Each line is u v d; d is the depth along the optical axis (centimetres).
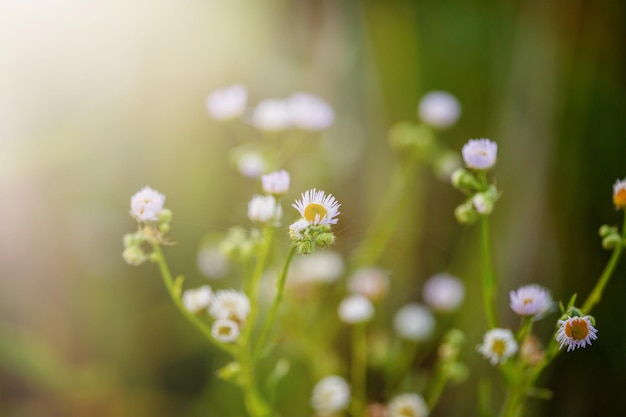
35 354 74
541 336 71
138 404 75
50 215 77
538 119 77
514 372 53
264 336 54
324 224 46
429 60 82
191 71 81
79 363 76
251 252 57
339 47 82
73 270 77
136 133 80
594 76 77
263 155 66
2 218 76
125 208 79
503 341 52
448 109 71
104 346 76
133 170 79
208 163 78
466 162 53
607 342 72
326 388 63
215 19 82
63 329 76
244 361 54
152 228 51
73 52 78
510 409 54
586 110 77
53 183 78
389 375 69
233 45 83
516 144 77
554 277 74
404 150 76
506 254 75
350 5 82
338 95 81
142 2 79
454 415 72
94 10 79
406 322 68
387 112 81
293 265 68
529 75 78
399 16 82
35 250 77
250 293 56
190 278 77
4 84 77
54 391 75
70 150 78
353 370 70
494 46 82
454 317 74
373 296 66
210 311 54
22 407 74
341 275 70
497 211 76
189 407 75
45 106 78
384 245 71
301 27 83
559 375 72
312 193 46
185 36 81
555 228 75
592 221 75
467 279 75
